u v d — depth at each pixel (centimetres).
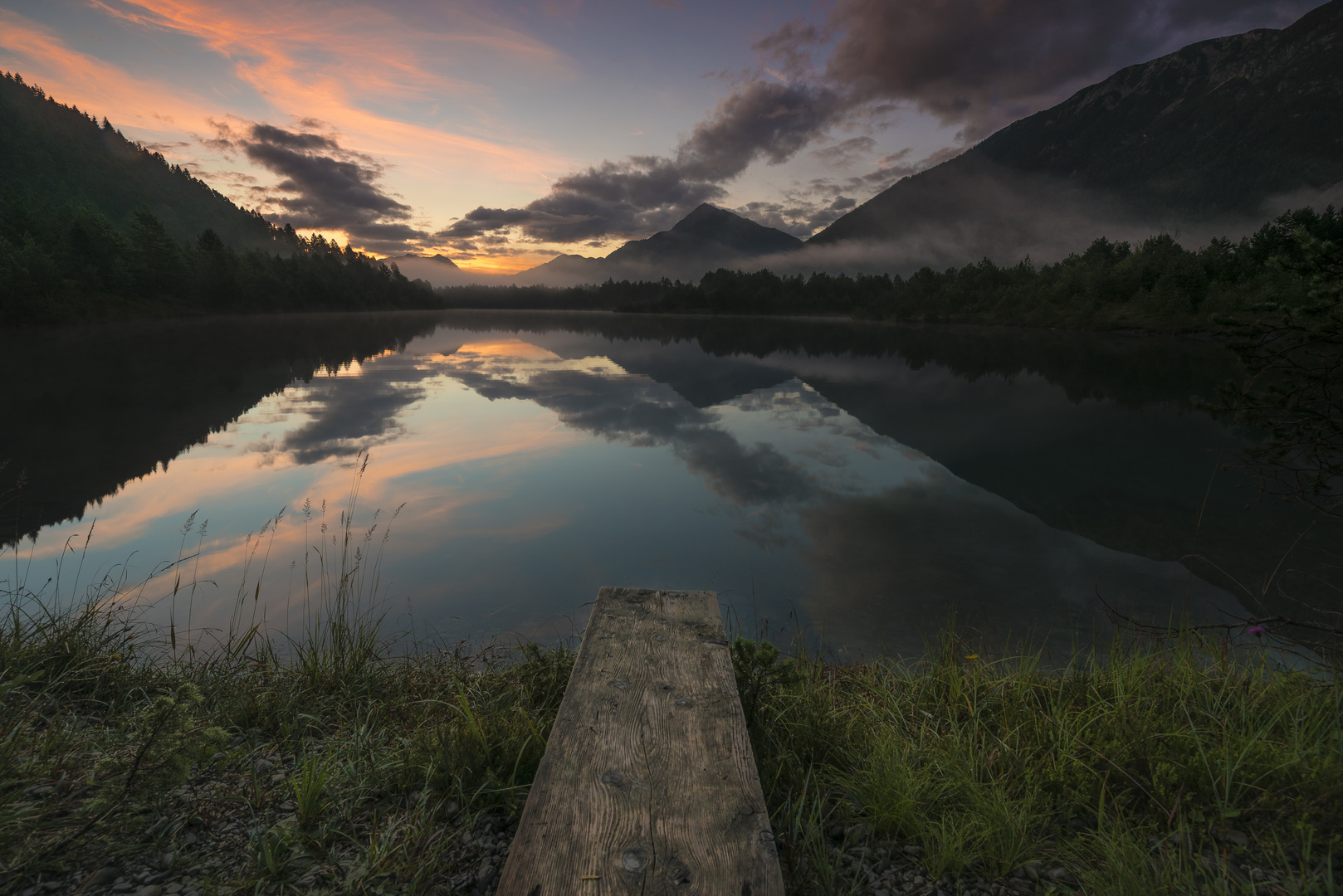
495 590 604
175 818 195
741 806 163
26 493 939
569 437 1459
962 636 521
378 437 1420
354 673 334
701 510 902
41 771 205
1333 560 732
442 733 247
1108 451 1423
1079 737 243
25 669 281
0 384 2252
